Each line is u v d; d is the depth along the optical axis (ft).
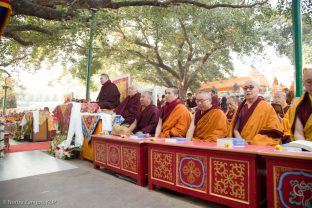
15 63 52.60
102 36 29.76
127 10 45.32
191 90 64.23
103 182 15.65
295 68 15.40
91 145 21.59
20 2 23.90
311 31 46.88
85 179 16.31
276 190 9.30
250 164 9.98
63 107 25.44
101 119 21.34
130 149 15.57
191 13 44.37
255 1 38.27
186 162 12.31
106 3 28.71
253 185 9.88
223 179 10.85
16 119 51.19
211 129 15.06
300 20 15.40
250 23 47.52
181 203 12.16
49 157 23.88
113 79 29.63
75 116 23.31
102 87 26.91
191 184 12.06
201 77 62.75
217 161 11.09
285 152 9.21
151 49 59.72
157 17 43.04
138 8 45.32
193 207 11.67
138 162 14.89
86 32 27.37
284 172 9.11
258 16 42.29
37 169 19.01
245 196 10.14
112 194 13.43
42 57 51.13
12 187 14.57
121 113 22.98
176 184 12.73
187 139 14.26
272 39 55.16
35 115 37.96
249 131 13.37
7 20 10.01
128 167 15.74
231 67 60.49
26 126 39.42
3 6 9.66
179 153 12.62
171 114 16.80
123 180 16.11
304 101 11.60
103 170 18.81
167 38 52.11
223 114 15.17
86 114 22.90
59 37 32.96
